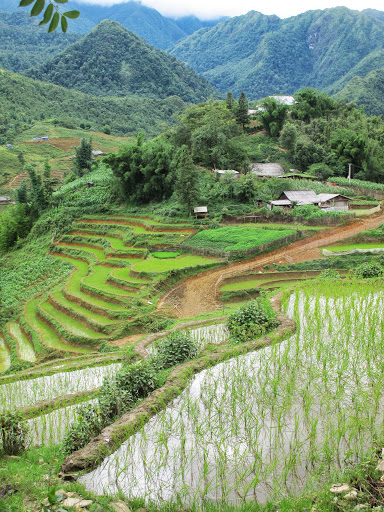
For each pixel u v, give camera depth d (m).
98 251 54.22
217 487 8.49
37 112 150.75
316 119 83.56
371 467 8.16
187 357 15.64
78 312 36.62
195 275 40.41
